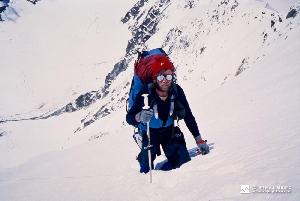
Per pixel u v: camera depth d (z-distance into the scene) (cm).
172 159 639
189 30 14450
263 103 1052
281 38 3434
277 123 691
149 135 594
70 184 802
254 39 7569
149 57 567
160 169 659
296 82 1158
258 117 873
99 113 16575
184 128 1388
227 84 2397
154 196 475
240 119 971
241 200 353
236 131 792
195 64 10188
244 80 1998
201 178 477
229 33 10012
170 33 16625
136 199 492
